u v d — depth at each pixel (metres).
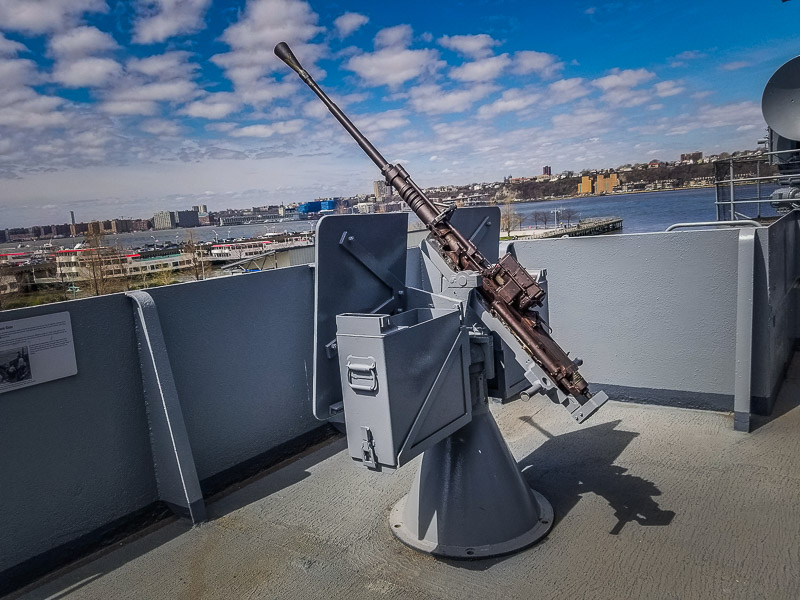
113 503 2.97
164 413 3.04
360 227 2.57
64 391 2.78
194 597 2.43
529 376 2.52
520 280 2.49
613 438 3.88
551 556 2.55
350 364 2.22
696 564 2.43
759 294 3.96
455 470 2.69
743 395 3.80
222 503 3.34
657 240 4.30
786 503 2.88
